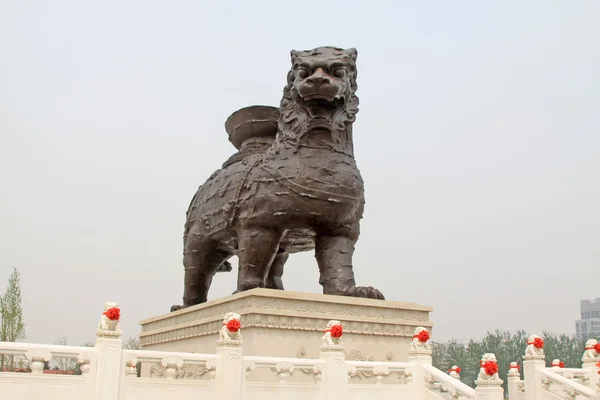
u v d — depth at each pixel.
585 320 93.12
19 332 29.28
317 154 12.31
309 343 11.21
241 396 8.47
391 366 10.02
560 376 11.99
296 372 10.91
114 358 7.72
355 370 9.61
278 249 13.66
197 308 12.98
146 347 15.48
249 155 13.96
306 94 12.02
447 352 38.91
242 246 12.55
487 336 36.50
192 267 14.83
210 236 14.05
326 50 12.61
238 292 12.13
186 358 8.33
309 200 12.04
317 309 11.40
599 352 13.80
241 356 8.59
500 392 9.09
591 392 11.31
